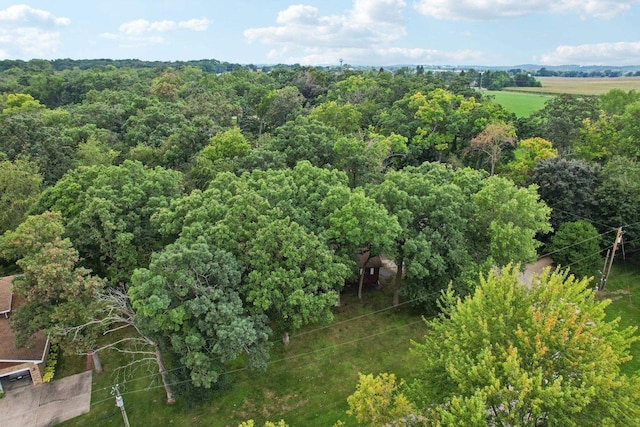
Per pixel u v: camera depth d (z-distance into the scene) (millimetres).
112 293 24812
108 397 23562
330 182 30250
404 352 26844
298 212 26562
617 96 60156
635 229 34969
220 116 60875
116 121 61906
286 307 22250
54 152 45250
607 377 13719
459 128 55656
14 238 22906
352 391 23891
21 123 46406
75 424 21938
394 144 49500
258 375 24891
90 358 26359
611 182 36000
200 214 24656
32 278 21844
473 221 30891
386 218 25578
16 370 23562
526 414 14477
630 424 13336
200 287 20078
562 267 34812
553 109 56875
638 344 27297
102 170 31781
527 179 41375
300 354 26531
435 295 28766
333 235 25641
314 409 22688
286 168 35562
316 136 41281
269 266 22688
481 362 14188
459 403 13852
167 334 20500
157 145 51469
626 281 34875
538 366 14719
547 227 29891
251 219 24312
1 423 21938
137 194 29062
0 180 34500
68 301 21828
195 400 22547
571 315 15367
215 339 20062
